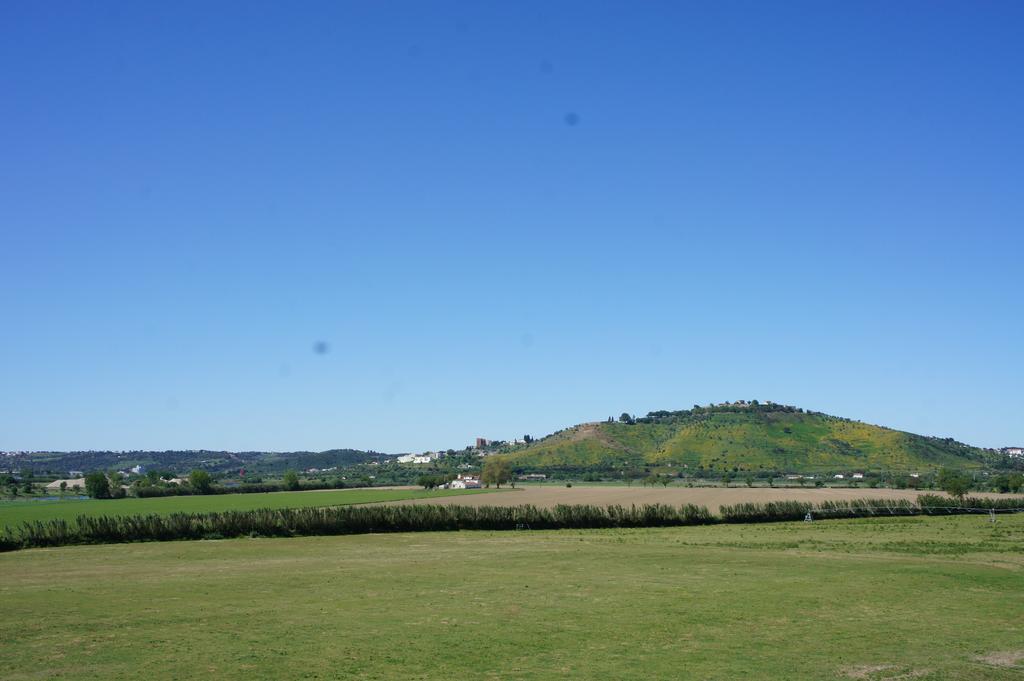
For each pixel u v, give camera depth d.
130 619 31.36
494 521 82.00
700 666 24.11
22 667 23.94
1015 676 23.09
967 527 76.56
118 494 160.88
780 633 28.83
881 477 190.25
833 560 49.47
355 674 23.16
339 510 78.88
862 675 23.16
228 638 27.91
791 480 196.00
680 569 45.88
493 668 23.86
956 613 32.44
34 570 47.50
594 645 26.94
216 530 71.69
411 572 45.34
